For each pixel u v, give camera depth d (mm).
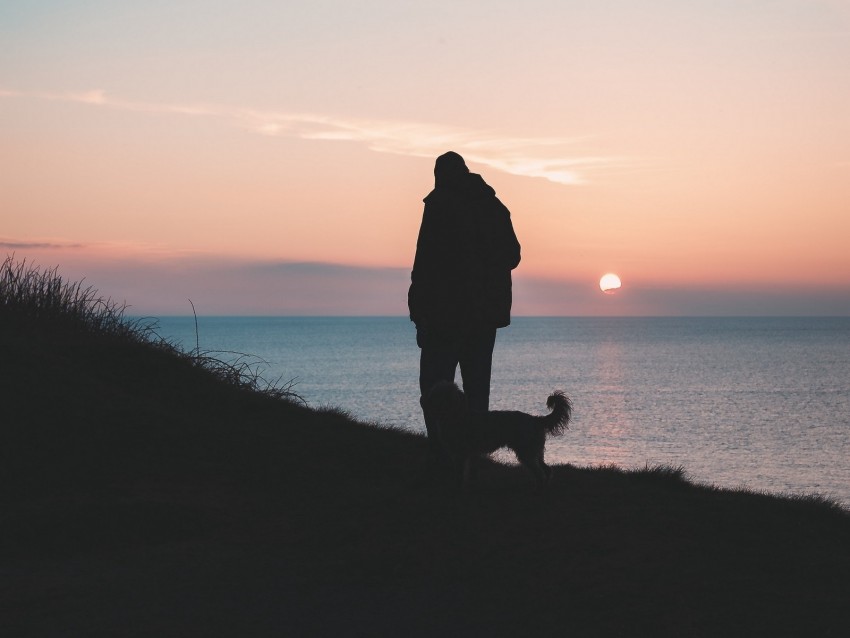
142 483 7520
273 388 12445
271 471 8023
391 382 90938
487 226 7141
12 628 4609
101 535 6199
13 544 6078
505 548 5633
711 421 57500
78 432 8555
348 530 6227
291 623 4691
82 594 5141
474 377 7371
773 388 88312
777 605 4516
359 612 4824
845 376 106875
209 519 6586
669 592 4723
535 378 101938
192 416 9828
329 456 8656
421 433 10469
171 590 5203
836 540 5801
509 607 4766
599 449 42656
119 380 10703
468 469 7074
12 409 8695
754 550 5410
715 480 33656
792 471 36594
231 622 4707
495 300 7148
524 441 6820
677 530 5848
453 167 7262
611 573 5051
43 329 11867
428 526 6207
